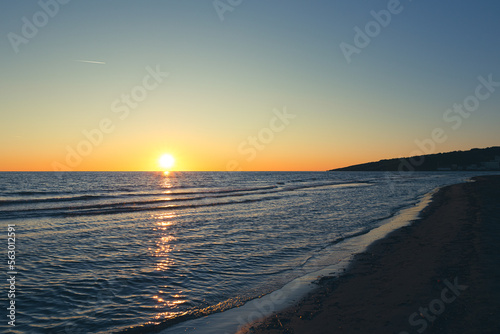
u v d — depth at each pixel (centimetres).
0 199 3059
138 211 2342
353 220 1916
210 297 753
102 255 1128
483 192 2973
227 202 2980
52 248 1220
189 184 6712
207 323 611
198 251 1192
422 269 836
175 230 1609
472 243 1060
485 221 1447
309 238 1413
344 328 545
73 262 1037
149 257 1107
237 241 1361
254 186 5953
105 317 645
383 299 661
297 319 604
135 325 608
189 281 866
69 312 667
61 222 1833
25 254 1123
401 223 1727
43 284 832
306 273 920
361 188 5194
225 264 1027
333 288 769
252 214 2189
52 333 576
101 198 3356
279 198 3406
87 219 1955
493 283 675
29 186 5488
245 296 755
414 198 3338
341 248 1215
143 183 6962
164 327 598
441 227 1440
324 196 3666
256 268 984
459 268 804
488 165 15575
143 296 759
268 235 1484
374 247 1194
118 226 1719
